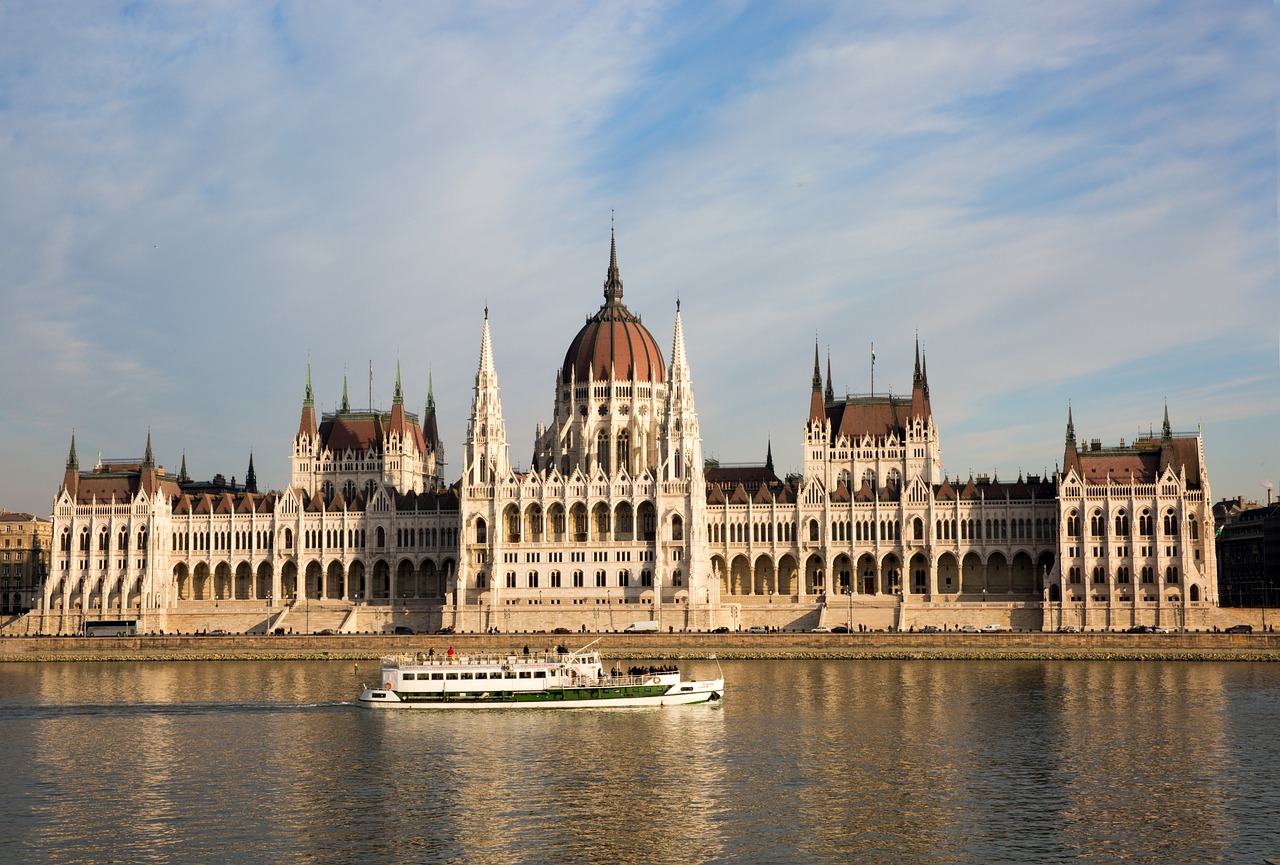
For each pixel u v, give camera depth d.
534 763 149.62
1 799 134.88
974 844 119.31
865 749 156.25
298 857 116.25
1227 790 136.88
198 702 194.75
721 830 123.44
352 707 188.88
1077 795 135.25
